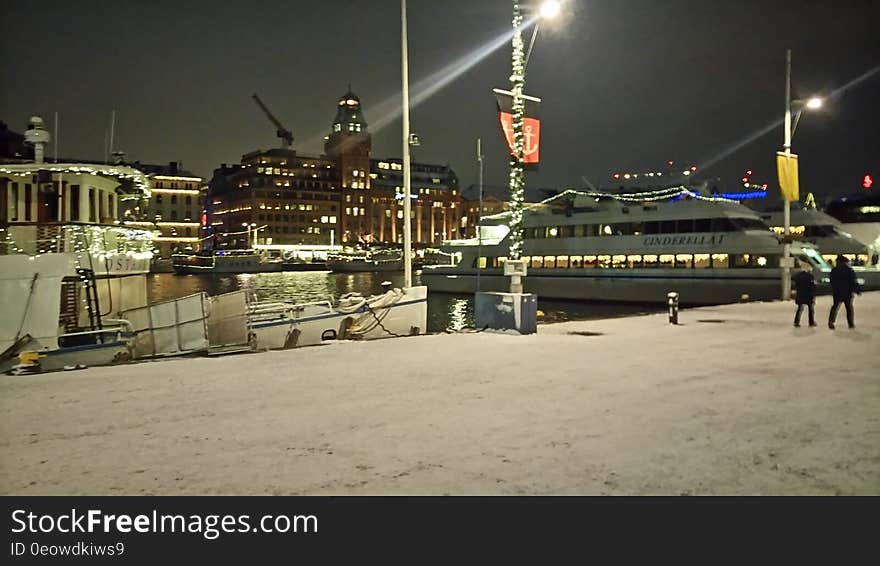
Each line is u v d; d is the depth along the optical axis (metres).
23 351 15.45
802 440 6.74
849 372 11.22
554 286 58.84
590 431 7.10
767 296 45.47
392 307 20.66
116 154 24.97
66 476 5.62
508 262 18.59
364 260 190.50
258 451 6.32
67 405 8.51
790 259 31.80
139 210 23.16
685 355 13.55
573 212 59.50
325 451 6.33
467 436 6.88
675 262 50.59
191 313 17.59
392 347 15.05
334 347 15.14
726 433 7.02
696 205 49.81
